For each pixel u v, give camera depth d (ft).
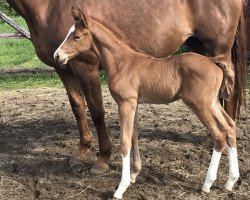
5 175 9.22
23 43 26.27
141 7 9.37
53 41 9.30
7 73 17.66
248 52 17.95
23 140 11.41
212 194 8.18
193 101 7.60
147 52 9.57
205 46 9.89
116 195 8.04
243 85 10.10
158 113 13.26
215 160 8.00
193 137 11.25
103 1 9.25
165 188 8.47
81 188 8.58
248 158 9.78
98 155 10.14
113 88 7.96
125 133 7.89
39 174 9.22
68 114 13.46
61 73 9.71
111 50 8.00
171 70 7.71
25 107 14.23
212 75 7.52
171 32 9.54
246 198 8.05
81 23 7.96
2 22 30.66
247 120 12.53
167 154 10.12
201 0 9.54
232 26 9.71
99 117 9.22
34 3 9.30
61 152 10.47
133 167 8.54
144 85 7.85
